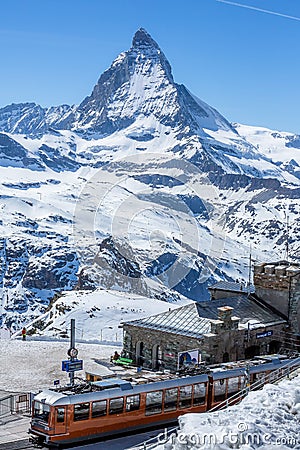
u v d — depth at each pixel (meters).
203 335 59.84
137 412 46.78
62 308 121.44
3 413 52.31
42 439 43.91
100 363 73.12
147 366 63.75
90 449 43.09
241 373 52.91
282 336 67.12
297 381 36.91
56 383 57.88
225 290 73.94
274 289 69.31
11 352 78.75
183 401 49.41
